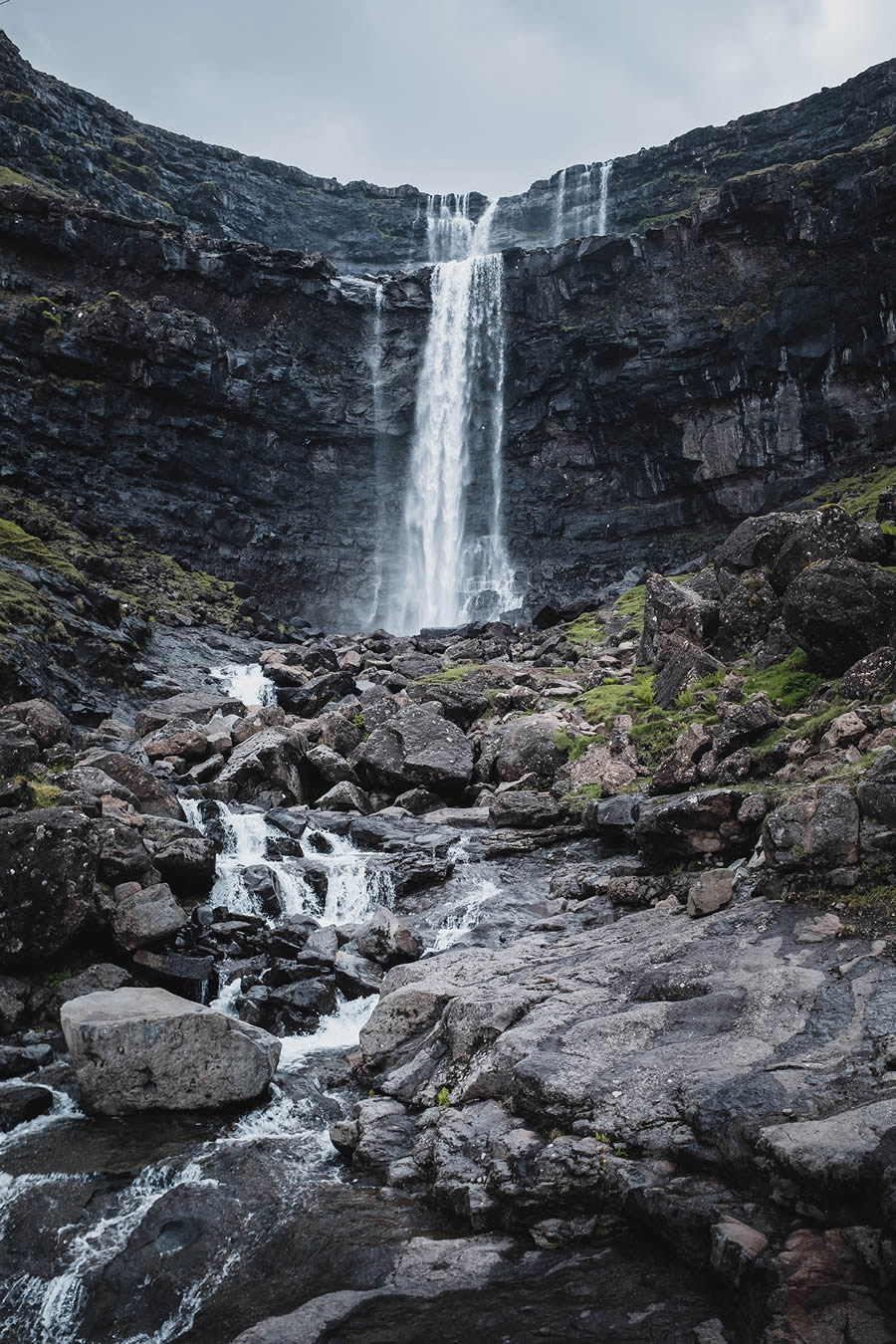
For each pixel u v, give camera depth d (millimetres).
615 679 17641
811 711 10867
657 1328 4598
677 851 9766
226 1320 5211
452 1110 6547
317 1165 6688
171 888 10977
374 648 26625
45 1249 5945
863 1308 4297
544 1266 5215
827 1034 5918
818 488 30156
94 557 25797
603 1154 5535
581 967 7883
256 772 15047
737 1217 4910
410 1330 4840
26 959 8992
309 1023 8984
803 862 7836
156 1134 7082
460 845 12711
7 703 16266
